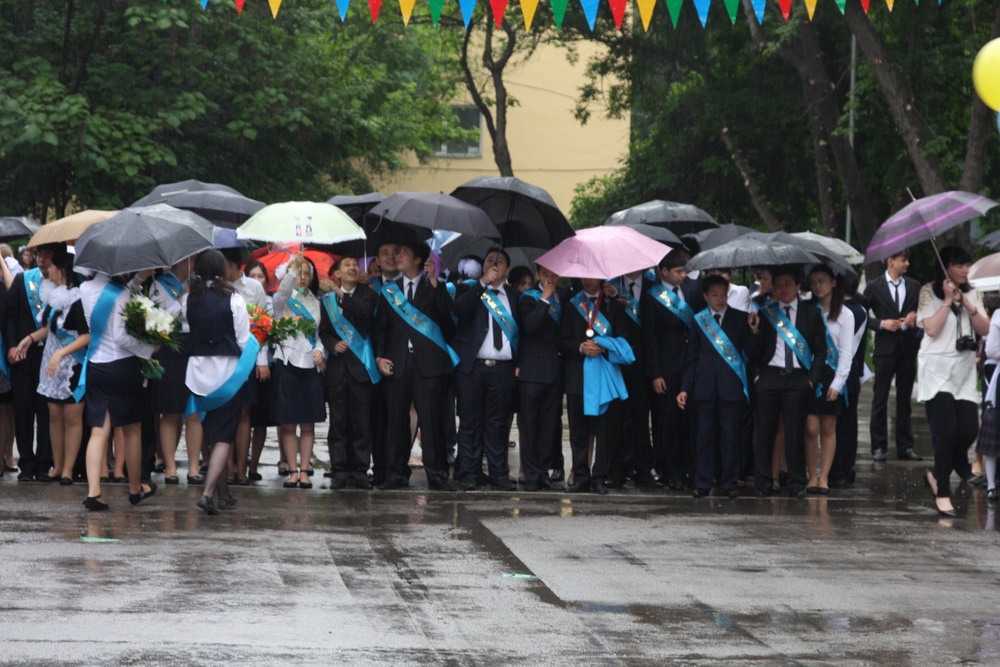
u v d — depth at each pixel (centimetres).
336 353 2358
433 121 7738
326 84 5691
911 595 1598
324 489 2377
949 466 2219
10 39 5053
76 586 1534
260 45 5331
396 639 1350
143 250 1950
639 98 6450
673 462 2491
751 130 5938
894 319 2955
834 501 2355
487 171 8719
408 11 1570
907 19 4953
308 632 1366
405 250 2358
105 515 2020
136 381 2059
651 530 2006
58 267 2306
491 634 1382
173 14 4909
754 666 1290
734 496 2380
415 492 2352
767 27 5453
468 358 2394
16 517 1984
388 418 2381
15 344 2416
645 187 6556
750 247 2288
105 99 5050
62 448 2389
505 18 6344
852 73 5075
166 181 5231
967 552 1875
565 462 2984
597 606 1514
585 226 6850
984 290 2344
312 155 6044
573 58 6569
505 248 2622
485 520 2062
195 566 1659
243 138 5288
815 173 6069
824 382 2428
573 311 2383
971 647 1376
